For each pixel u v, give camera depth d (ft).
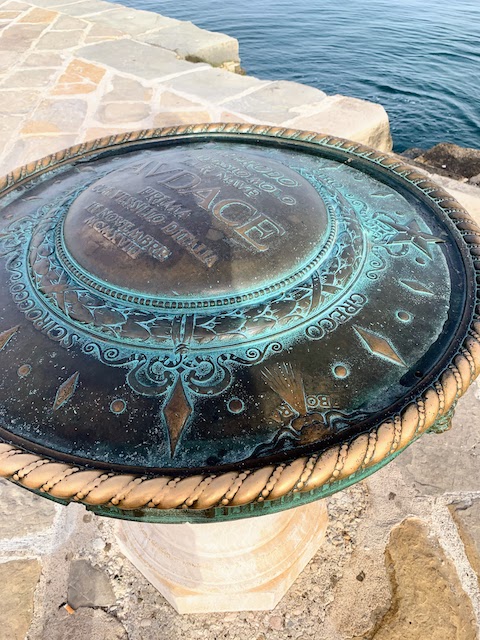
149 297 3.16
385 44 30.63
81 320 3.14
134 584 5.08
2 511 5.53
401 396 2.88
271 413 2.78
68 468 2.58
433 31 32.68
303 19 35.94
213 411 2.78
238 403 2.81
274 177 3.98
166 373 2.92
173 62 14.01
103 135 10.51
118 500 2.49
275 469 2.53
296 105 11.35
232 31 33.78
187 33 16.20
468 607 4.74
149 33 16.19
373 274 3.49
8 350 3.10
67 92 12.35
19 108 11.63
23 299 3.36
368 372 2.97
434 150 13.38
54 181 4.61
